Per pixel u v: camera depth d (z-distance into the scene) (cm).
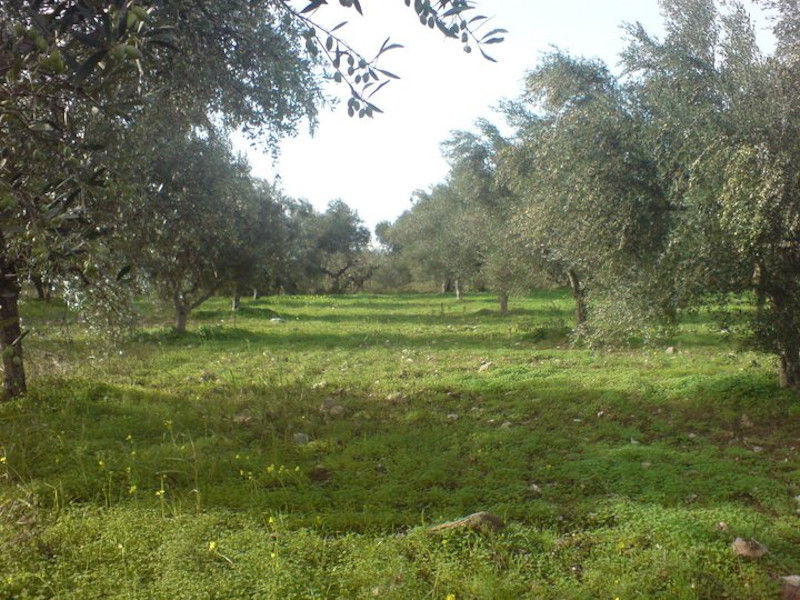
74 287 580
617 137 826
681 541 468
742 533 477
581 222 860
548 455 696
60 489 579
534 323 2058
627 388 998
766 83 737
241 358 1479
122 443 753
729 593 406
